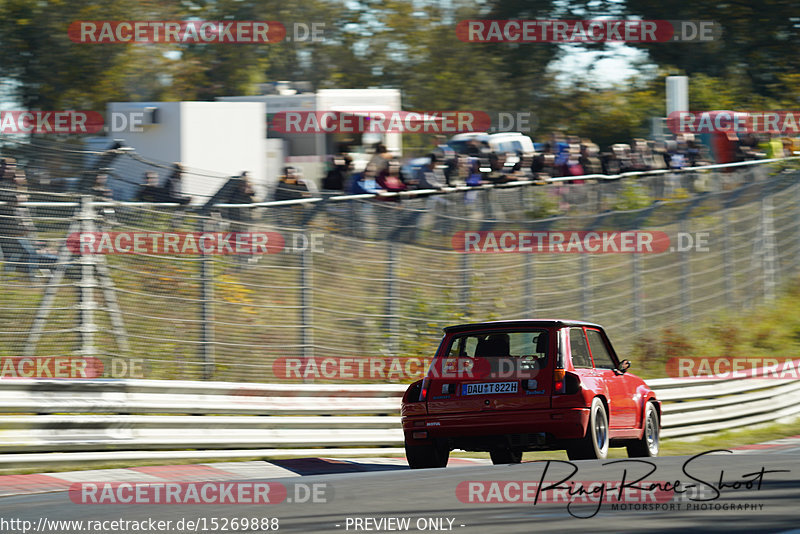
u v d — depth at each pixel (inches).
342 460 1631.4
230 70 5644.7
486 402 1395.2
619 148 2920.8
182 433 1491.1
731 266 2930.6
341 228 2049.7
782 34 5910.4
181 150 2763.3
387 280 2100.1
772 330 2837.1
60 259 1657.2
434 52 6136.8
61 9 4854.8
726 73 5890.8
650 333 2588.6
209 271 1811.0
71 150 1904.5
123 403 1435.8
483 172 2623.0
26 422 1338.6
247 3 5831.7
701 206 2898.6
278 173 3019.2
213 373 1763.0
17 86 4840.1
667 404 2068.2
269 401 1610.5
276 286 1900.8
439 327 2155.5
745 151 3257.9
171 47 5285.4
